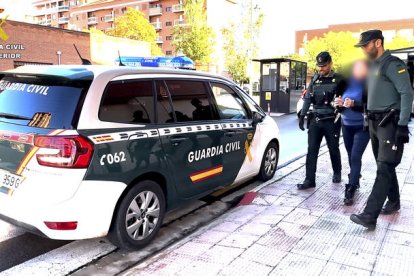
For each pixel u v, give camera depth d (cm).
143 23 5112
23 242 407
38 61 3006
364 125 454
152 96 405
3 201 349
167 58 1198
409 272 322
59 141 323
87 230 338
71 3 9650
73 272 349
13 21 2812
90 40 3397
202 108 471
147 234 394
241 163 539
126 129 365
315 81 556
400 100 385
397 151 391
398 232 402
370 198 404
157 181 409
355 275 318
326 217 451
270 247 373
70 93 346
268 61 1978
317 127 561
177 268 338
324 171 674
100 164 338
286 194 545
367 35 390
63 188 323
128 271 342
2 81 395
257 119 568
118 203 364
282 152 914
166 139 403
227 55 4047
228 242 387
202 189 468
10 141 348
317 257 350
